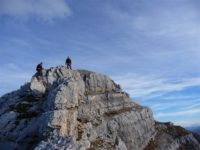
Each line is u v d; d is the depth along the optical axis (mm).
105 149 66062
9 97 79688
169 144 87875
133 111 84500
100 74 84625
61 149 51812
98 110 76562
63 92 64625
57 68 80188
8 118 68750
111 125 74500
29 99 74500
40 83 77000
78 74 81188
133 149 79000
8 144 65375
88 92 79500
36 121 65188
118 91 86125
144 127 85938
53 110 62812
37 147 54125
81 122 68750
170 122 100125
